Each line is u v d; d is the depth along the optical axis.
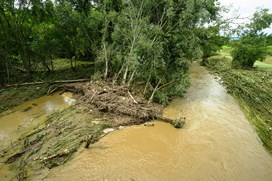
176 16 17.84
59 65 33.62
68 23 23.16
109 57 21.25
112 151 11.05
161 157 10.70
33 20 26.08
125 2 18.44
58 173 9.45
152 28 17.75
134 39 18.05
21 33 25.31
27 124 14.41
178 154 10.97
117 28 19.41
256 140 12.42
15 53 28.11
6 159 10.55
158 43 17.61
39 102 18.72
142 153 10.96
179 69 18.55
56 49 27.38
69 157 10.42
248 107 16.94
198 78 28.78
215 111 16.62
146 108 15.27
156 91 18.02
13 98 19.45
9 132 13.38
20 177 9.22
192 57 18.67
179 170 9.79
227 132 13.26
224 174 9.61
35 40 25.84
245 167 10.10
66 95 20.36
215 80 27.48
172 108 17.19
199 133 13.09
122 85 18.52
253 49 32.50
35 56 27.58
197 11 16.66
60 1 24.27
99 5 23.00
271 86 22.88
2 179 9.23
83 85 20.25
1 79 24.70
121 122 13.89
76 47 27.14
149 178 9.26
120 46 20.33
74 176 9.28
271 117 15.59
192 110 16.77
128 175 9.39
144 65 18.23
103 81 20.11
